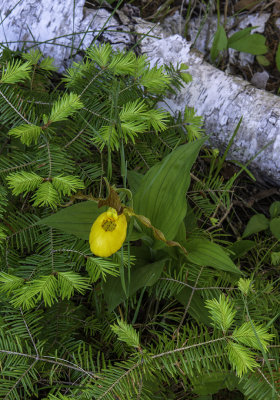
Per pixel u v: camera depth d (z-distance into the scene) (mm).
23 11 994
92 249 769
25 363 744
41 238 813
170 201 812
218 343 751
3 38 993
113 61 836
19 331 761
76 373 768
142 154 923
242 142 1010
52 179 792
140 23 1035
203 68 1029
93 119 852
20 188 778
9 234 812
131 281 826
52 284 771
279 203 987
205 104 1019
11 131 790
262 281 878
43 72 918
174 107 1022
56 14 998
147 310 881
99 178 902
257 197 1028
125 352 823
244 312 803
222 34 1073
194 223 921
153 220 825
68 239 815
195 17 1152
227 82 1020
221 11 1173
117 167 948
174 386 819
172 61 1021
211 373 776
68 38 999
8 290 781
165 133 924
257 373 754
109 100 850
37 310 796
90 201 814
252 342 738
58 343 804
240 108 1006
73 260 812
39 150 816
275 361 769
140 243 936
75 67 874
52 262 797
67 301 833
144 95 906
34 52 893
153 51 1016
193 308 836
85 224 799
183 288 854
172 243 793
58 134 906
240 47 1085
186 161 804
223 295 753
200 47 1138
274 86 1105
